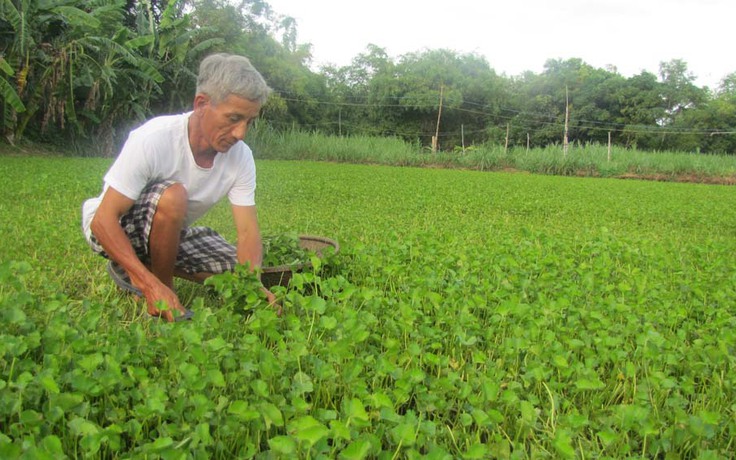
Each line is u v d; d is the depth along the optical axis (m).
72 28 15.66
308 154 25.06
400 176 15.65
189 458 1.55
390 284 3.58
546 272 3.71
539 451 1.83
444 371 2.38
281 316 2.85
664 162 25.03
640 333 2.77
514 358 2.42
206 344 2.16
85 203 3.09
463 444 1.90
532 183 15.58
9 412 1.75
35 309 2.64
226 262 3.26
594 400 2.15
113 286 3.29
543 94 47.06
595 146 27.02
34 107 15.83
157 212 2.81
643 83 44.38
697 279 3.75
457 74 45.62
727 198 13.04
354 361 2.18
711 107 42.50
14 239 4.18
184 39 18.78
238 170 3.12
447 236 4.79
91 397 1.98
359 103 47.16
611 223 7.38
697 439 1.88
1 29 14.81
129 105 18.47
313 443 1.55
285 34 44.72
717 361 2.37
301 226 5.77
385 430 1.86
